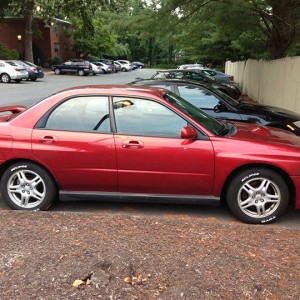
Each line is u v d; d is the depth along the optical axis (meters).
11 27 47.53
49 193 4.97
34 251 3.42
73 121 4.94
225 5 14.02
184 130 4.61
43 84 28.64
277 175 4.62
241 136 4.86
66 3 23.72
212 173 4.66
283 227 4.51
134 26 15.30
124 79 37.41
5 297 2.81
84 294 2.82
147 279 3.00
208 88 8.22
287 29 15.21
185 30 16.59
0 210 4.69
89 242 3.60
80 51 55.72
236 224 4.42
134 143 4.72
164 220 4.29
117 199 4.91
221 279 3.00
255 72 19.42
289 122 7.63
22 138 4.88
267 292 2.86
